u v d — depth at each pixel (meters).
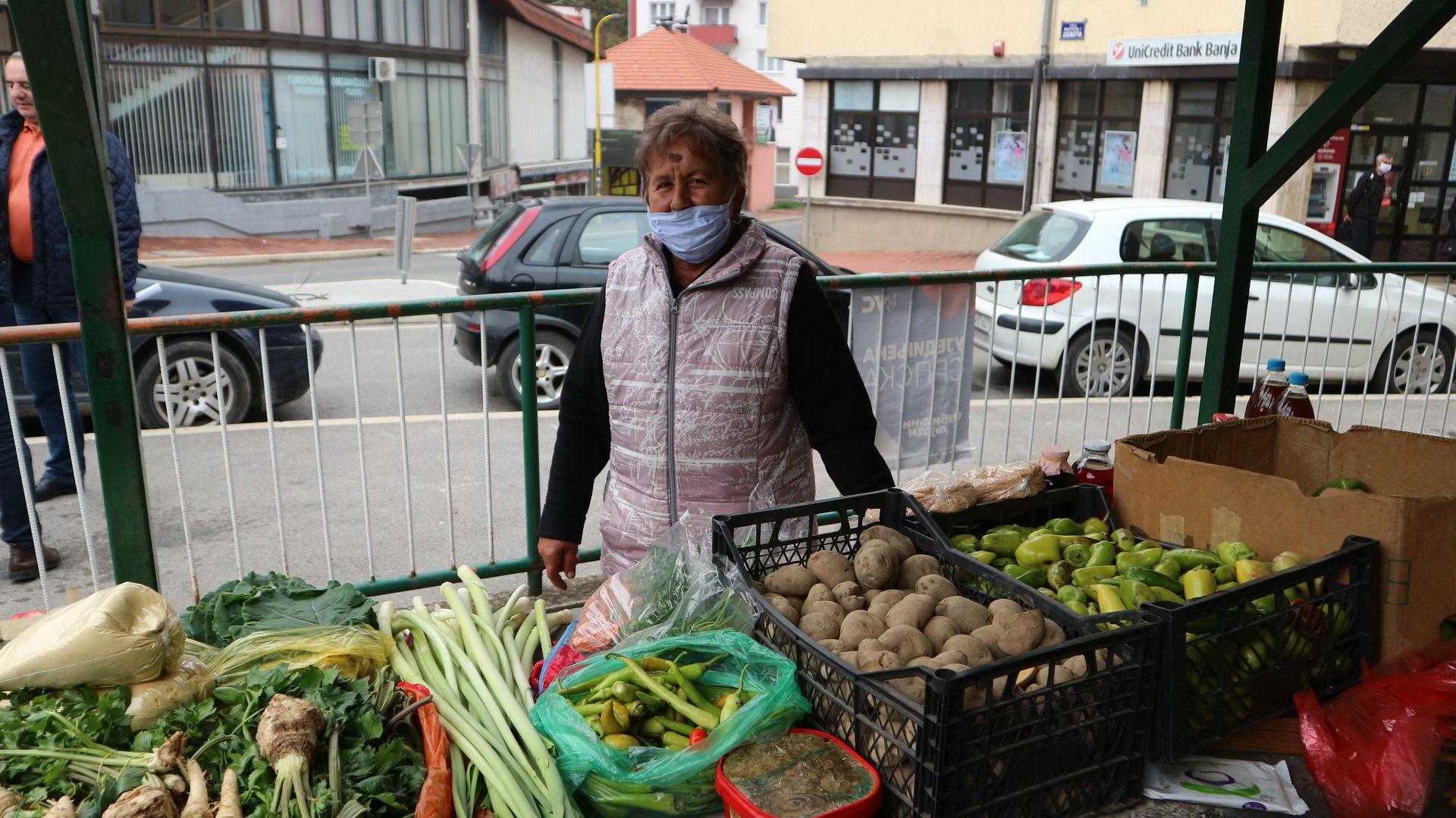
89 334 2.33
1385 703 2.18
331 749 1.80
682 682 2.01
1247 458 3.20
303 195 24.72
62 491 5.53
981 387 8.77
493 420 7.47
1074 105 19.52
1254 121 3.50
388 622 2.46
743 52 66.88
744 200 2.40
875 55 21.69
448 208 28.20
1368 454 3.01
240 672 2.12
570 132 38.09
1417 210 17.12
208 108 22.39
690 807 1.94
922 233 22.05
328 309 3.46
